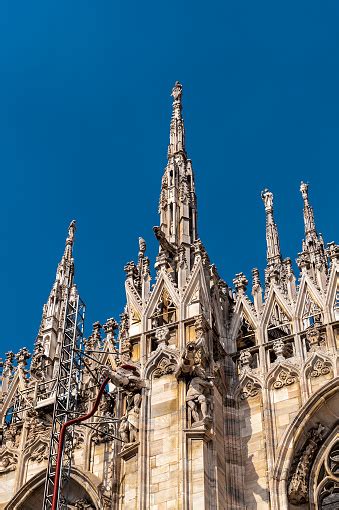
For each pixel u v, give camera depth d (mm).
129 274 33906
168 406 29000
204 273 32688
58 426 32844
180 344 30547
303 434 28875
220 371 30422
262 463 28734
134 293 33125
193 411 28547
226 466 28766
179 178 37750
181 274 32875
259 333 31828
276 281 33000
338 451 28688
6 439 33781
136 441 28547
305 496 28047
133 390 29828
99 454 31625
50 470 31547
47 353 36312
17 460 33031
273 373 30438
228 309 33500
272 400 29953
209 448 28031
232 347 32031
